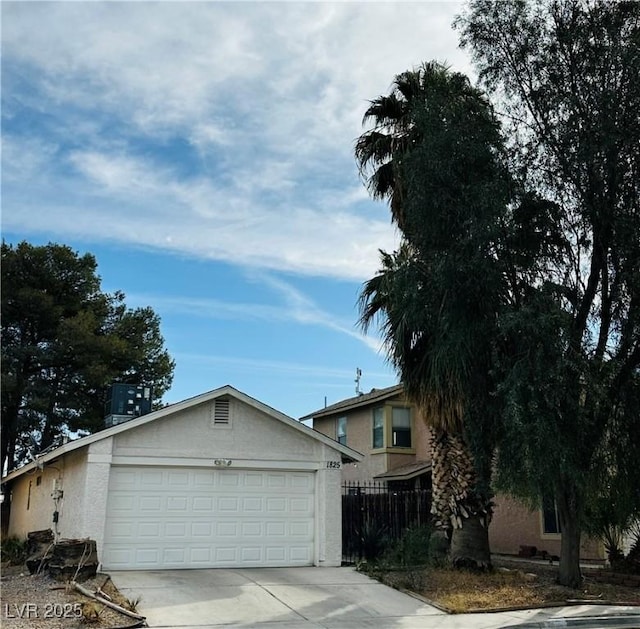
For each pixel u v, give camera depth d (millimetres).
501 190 12773
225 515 15523
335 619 10828
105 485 14461
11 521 27750
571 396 12344
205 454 15523
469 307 13109
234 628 10000
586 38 13297
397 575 14242
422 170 13414
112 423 18016
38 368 31609
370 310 16781
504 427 12891
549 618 11078
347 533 18531
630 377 13320
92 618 9883
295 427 16375
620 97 12867
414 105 14797
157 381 34875
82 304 33094
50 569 13320
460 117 13539
